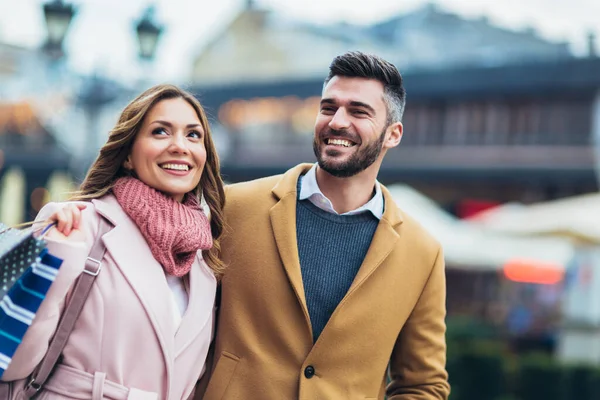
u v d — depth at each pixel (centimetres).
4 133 2339
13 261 183
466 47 2838
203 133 229
